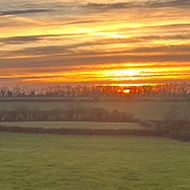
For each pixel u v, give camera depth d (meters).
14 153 46.06
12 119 80.00
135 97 97.56
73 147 51.00
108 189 28.91
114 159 41.97
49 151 47.75
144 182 31.14
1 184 30.19
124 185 30.12
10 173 34.19
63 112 82.00
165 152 46.44
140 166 37.88
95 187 29.52
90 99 97.06
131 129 62.00
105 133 62.22
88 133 63.50
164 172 35.06
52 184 30.31
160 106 85.00
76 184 30.38
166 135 59.66
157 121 67.94
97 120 78.12
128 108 85.19
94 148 49.97
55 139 58.69
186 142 54.31
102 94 101.94
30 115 81.31
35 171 35.16
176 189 29.06
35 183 30.58
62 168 36.66
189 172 35.09
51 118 79.88
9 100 96.88
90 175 33.62
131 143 53.84
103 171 35.34
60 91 103.69
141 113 79.56
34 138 59.94
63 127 66.00
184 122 62.78
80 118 79.31
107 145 52.31
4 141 56.66
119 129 62.34
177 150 47.75
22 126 68.06
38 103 92.94
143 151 47.38
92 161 40.66
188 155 44.25
